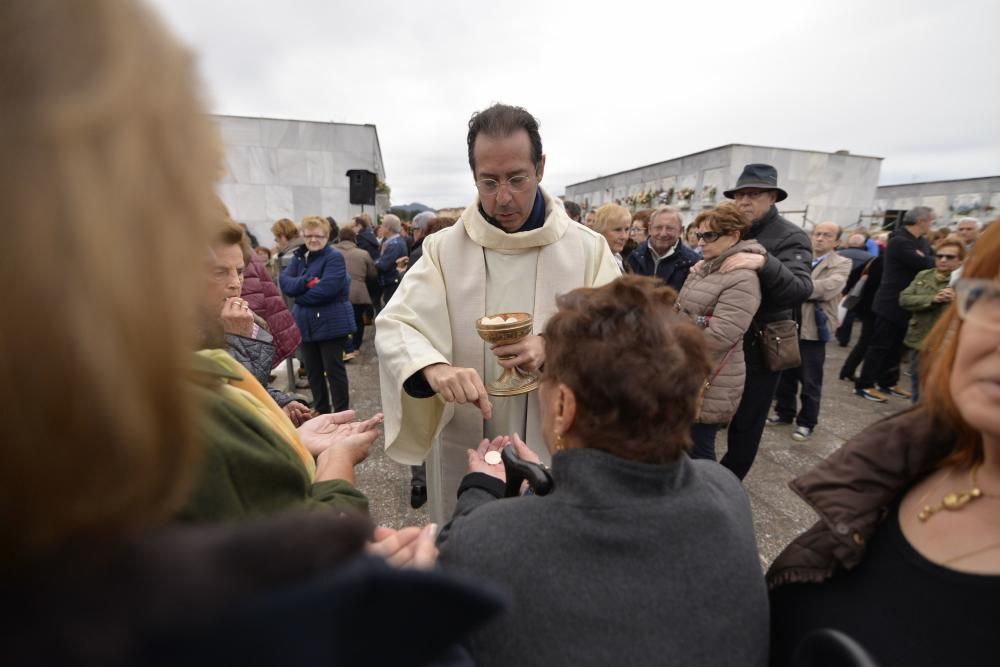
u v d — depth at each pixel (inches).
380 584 12.2
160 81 10.3
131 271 9.1
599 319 28.3
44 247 8.3
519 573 25.8
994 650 21.9
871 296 192.5
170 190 10.2
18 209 8.5
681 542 26.4
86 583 9.8
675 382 26.7
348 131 468.1
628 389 26.4
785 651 31.4
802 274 100.7
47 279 8.3
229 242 63.1
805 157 599.8
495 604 13.9
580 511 26.5
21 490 9.0
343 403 155.0
